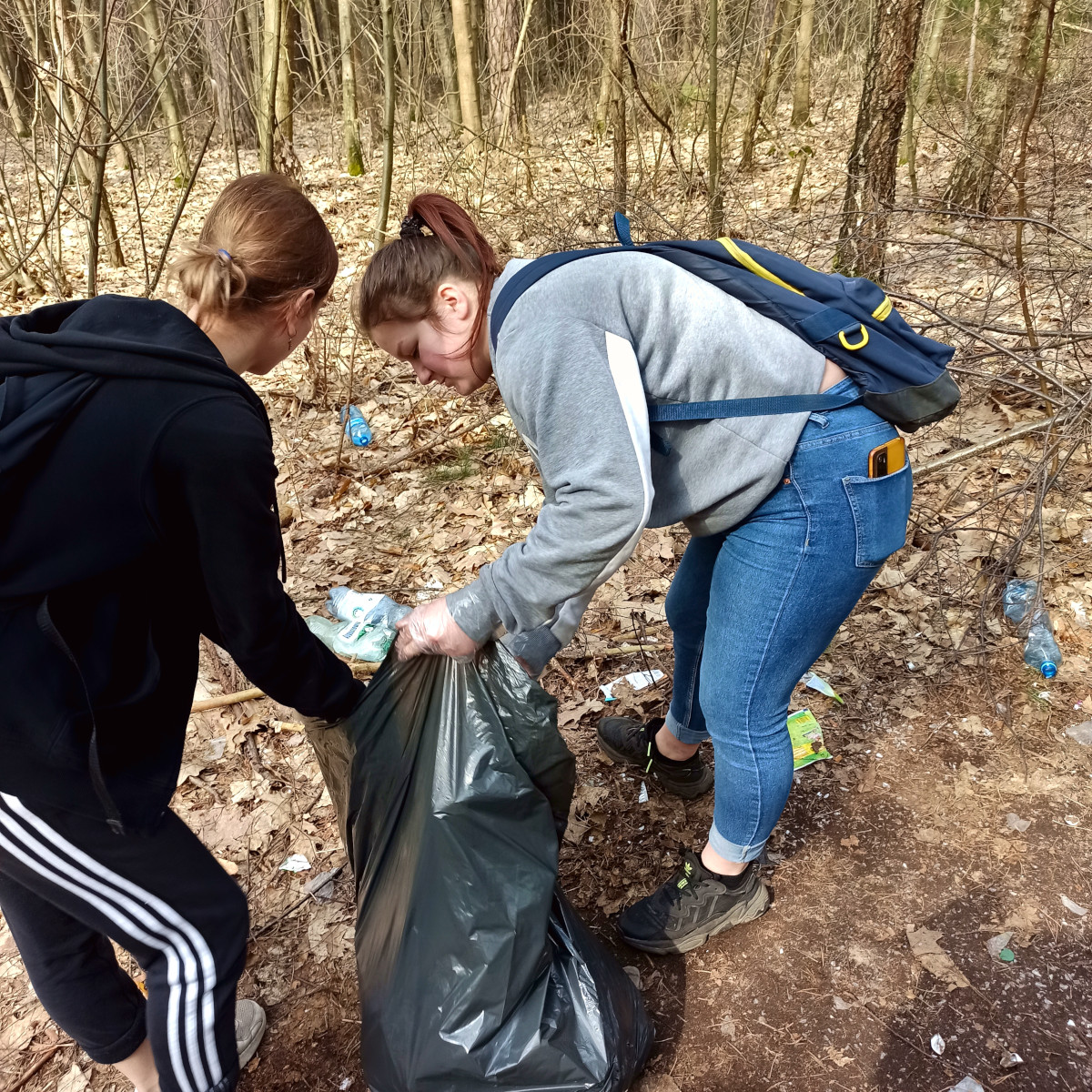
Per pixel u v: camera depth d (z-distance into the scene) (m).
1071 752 2.35
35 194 7.89
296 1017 1.91
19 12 5.64
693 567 1.89
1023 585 2.85
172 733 1.31
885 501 1.46
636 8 6.59
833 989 1.87
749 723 1.65
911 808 2.26
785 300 1.37
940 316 3.33
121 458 1.09
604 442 1.22
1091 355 3.50
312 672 1.43
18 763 1.15
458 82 10.52
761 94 8.88
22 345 1.12
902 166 8.32
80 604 1.16
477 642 1.45
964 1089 1.66
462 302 1.36
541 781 1.60
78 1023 1.45
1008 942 1.91
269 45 4.96
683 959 1.96
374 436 4.46
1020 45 4.55
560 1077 1.45
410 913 1.50
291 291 1.32
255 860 2.27
